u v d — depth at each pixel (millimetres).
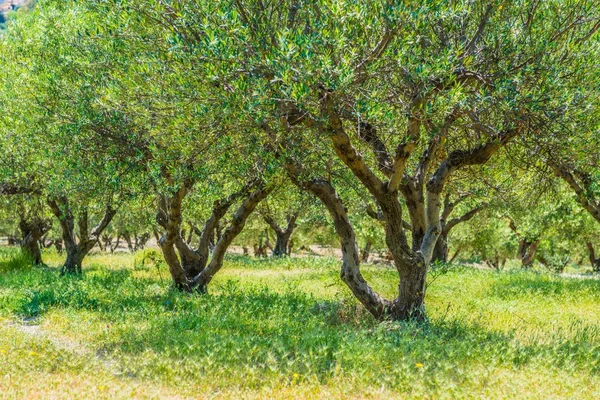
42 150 14250
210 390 6164
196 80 8039
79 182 12641
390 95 9250
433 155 11008
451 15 8078
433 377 6492
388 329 9617
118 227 41688
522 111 8641
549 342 9359
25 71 15250
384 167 10258
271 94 7965
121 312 11297
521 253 44188
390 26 8141
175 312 11430
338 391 6172
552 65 8844
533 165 10797
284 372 6785
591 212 15031
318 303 12672
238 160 10055
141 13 8398
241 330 9555
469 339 8922
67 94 13023
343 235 11125
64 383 6191
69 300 12562
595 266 39125
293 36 7758
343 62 7527
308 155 10148
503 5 9711
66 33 14250
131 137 11812
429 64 8664
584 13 9531
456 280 20516
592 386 6680
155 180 11312
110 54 11523
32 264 24969
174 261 15578
